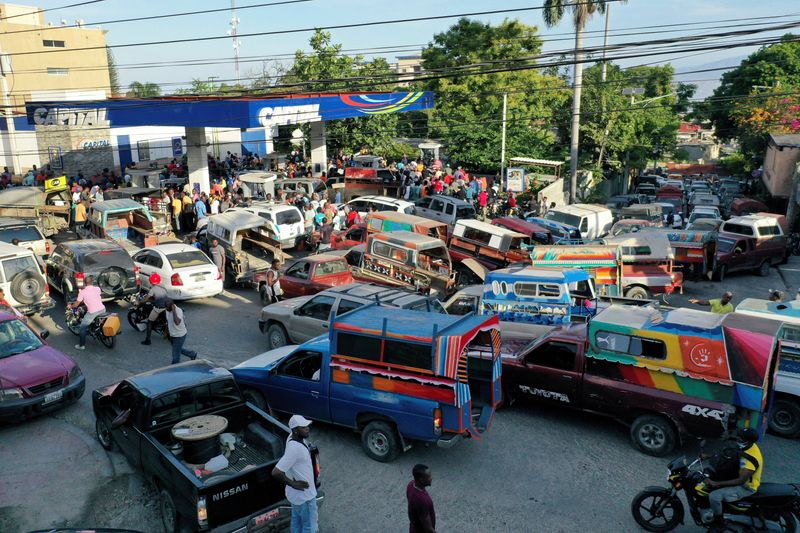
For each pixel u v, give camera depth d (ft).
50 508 27.04
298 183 104.94
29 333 38.29
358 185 114.83
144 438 26.22
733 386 29.35
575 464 30.78
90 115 90.74
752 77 197.88
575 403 33.99
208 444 25.88
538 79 138.51
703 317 32.24
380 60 143.95
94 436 33.63
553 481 29.17
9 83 184.14
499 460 31.12
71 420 35.70
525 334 45.34
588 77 156.25
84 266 52.16
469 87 136.98
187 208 90.02
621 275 54.70
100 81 204.74
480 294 49.49
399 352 29.19
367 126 145.48
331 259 55.21
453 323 29.81
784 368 33.50
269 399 34.40
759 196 137.69
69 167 132.77
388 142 148.97
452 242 67.05
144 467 26.66
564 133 160.56
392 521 26.07
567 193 126.11
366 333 30.14
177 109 84.94
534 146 137.69
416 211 89.20
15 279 47.88
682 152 321.11
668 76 209.26
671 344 30.91
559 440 33.37
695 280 68.03
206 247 71.15
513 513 26.55
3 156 149.38
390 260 57.26
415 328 29.17
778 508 23.17
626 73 202.39
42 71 190.39
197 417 26.71
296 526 22.99
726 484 23.32
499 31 134.51
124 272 54.03
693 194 139.54
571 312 45.34
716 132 218.59
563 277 45.50
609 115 150.71
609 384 32.63
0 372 34.45
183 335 41.91
